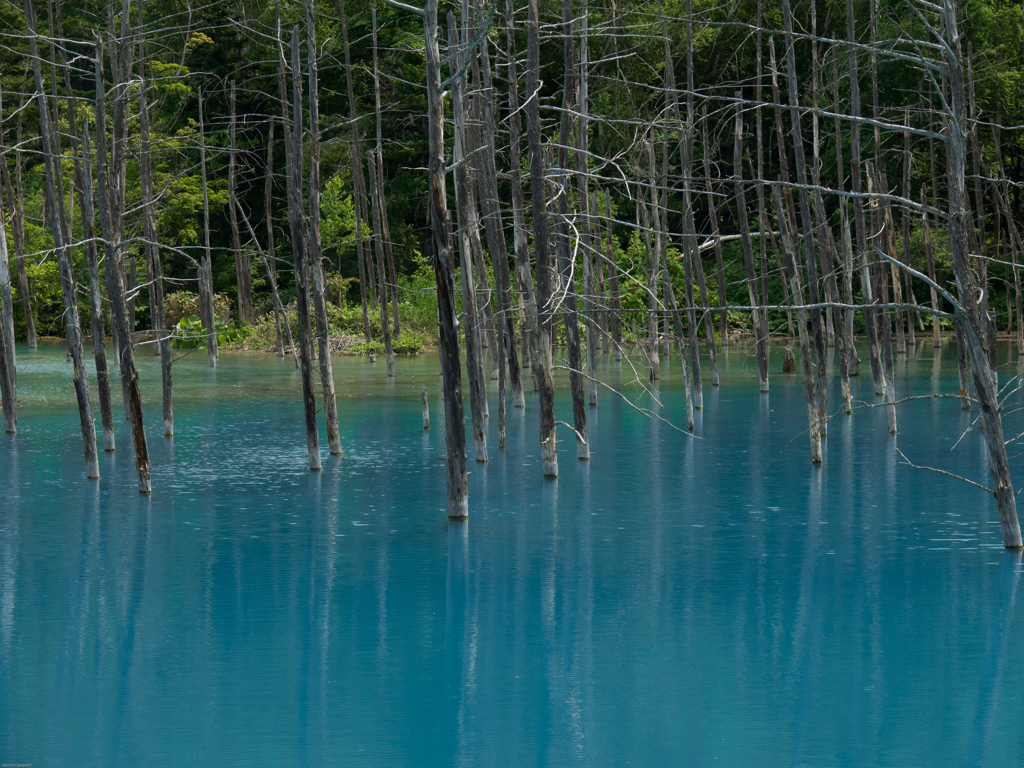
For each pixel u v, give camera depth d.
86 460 18.80
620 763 7.79
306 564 13.20
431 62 14.20
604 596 11.84
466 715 8.68
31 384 34.97
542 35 20.69
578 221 22.55
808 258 19.48
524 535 14.64
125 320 17.36
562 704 8.88
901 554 13.52
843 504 16.53
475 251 26.89
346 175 58.91
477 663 9.83
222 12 51.78
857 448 21.53
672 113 26.23
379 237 36.72
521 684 9.33
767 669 9.62
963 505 16.41
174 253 62.19
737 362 41.38
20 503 16.78
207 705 8.92
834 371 36.59
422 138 58.25
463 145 19.69
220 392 32.41
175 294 53.66
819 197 23.55
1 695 9.14
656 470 19.45
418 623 10.95
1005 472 13.66
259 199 63.53
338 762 7.83
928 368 36.47
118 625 10.93
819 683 9.30
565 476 18.92
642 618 11.05
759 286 53.78
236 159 58.06
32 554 13.68
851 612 11.20
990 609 11.25
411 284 55.25
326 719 8.62
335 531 14.91
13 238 55.16
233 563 13.26
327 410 21.02
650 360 18.56
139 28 23.72
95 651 10.18
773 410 27.14
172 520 15.61
